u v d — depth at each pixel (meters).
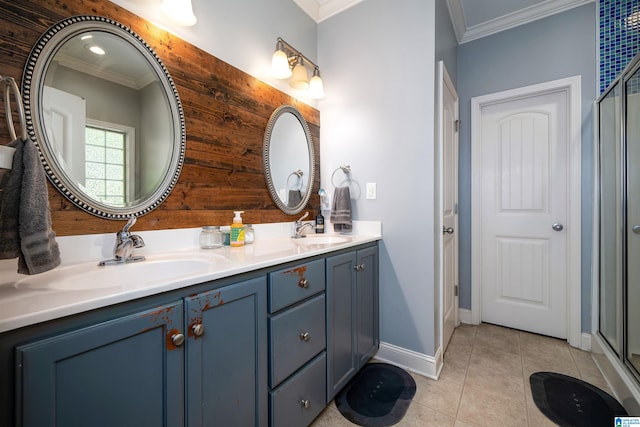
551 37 2.06
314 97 2.02
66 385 0.53
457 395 1.44
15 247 0.64
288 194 1.82
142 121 1.10
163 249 1.15
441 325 1.74
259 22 1.62
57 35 0.89
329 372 1.29
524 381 1.56
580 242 1.95
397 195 1.75
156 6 1.15
